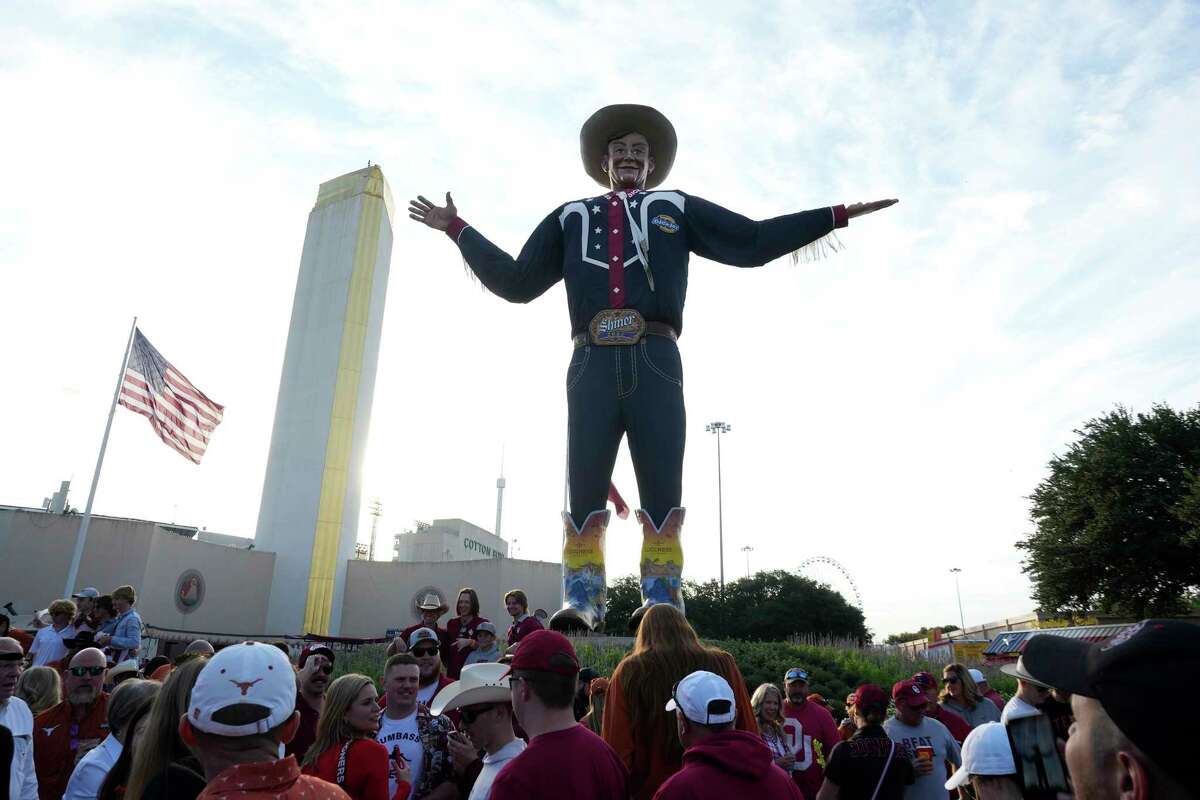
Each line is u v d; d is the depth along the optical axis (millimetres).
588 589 10828
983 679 9758
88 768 5340
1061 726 4051
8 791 4992
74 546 36406
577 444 11359
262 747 2910
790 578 52938
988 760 4020
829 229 11844
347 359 48125
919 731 6992
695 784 3578
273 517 46531
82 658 7598
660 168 14047
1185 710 1484
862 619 52031
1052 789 3340
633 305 11609
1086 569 39344
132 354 27297
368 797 4988
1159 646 1575
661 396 11305
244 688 2887
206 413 29562
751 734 3859
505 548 79750
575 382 11633
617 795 3688
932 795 6363
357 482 48562
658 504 11023
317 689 6430
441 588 46938
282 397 48875
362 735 5305
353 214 50906
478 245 12695
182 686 3898
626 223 12109
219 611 42094
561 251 12711
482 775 4516
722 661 4871
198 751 2945
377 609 46844
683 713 3920
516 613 10406
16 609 35062
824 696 17625
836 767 6227
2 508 36312
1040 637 2045
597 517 11156
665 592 10633
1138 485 38531
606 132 13570
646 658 4789
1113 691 1587
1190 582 37188
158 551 38656
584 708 7180
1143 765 1569
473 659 9602
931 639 47781
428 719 6109
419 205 13125
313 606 44281
